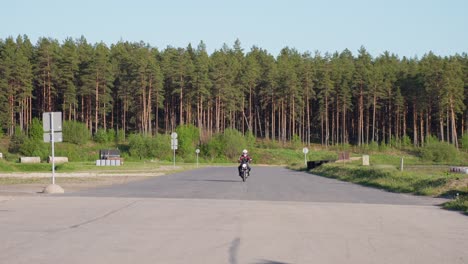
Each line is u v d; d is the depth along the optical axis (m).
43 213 15.45
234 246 10.28
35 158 80.31
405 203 19.89
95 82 108.94
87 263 8.59
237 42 157.88
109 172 52.66
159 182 34.06
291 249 10.03
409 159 97.25
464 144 104.81
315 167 57.81
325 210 16.84
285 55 155.88
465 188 22.72
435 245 10.67
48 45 108.50
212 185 30.52
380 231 12.49
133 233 11.80
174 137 67.06
